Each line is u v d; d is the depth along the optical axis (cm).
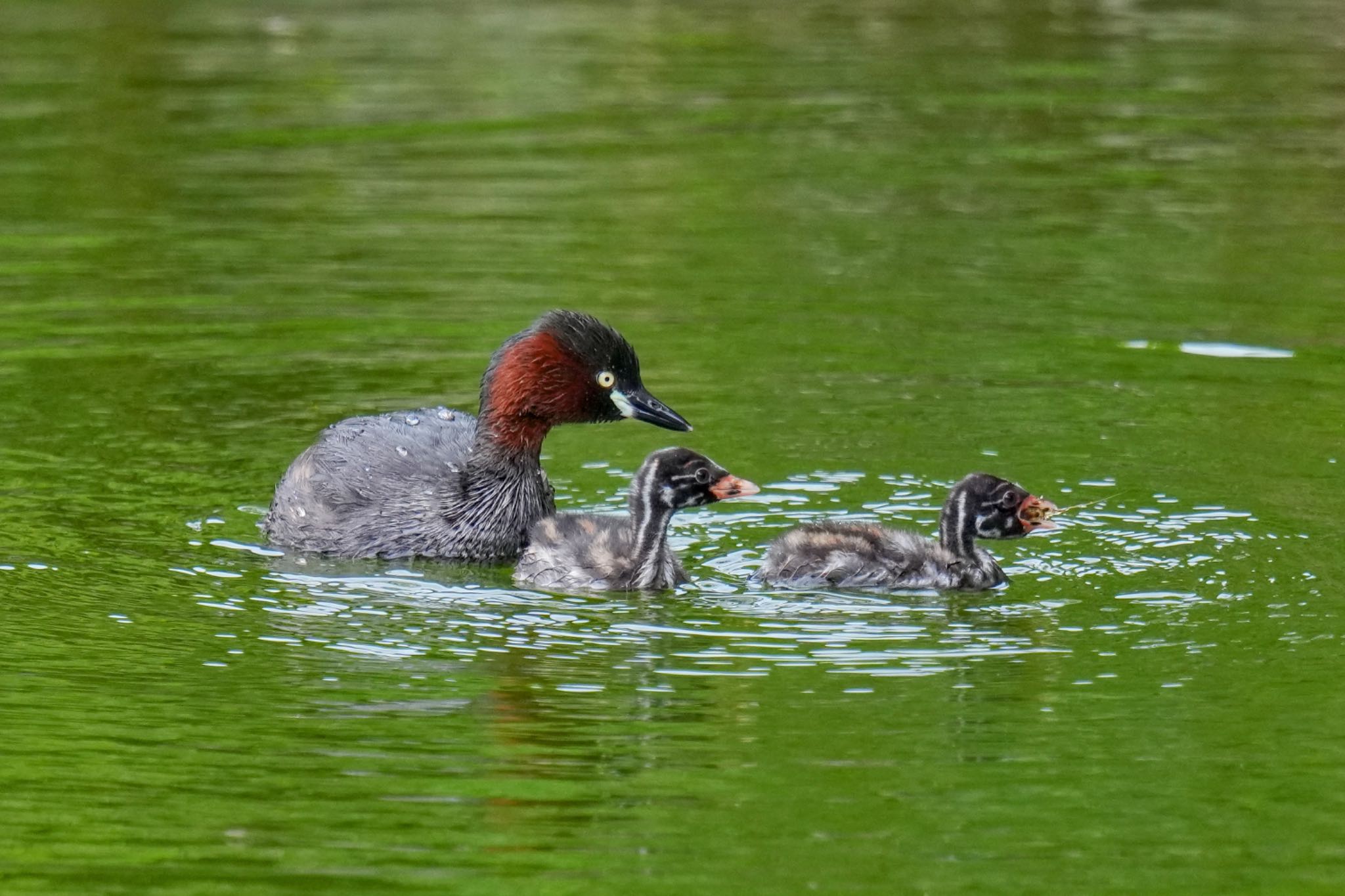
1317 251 2122
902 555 1320
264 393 1719
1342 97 2828
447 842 948
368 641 1218
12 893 895
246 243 2155
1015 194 2369
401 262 2084
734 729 1073
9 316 1912
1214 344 1828
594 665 1175
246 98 2812
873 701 1109
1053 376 1747
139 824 962
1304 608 1248
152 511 1466
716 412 1662
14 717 1087
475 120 2711
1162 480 1496
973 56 3127
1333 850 932
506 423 1442
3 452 1575
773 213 2288
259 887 905
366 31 3291
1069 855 930
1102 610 1252
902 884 904
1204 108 2783
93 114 2712
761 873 916
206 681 1144
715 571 1362
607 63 3066
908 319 1909
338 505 1430
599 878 910
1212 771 1015
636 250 2128
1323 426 1614
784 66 3052
